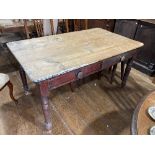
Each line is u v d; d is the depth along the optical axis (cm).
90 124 170
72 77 132
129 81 242
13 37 306
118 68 273
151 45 242
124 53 162
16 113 180
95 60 135
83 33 198
